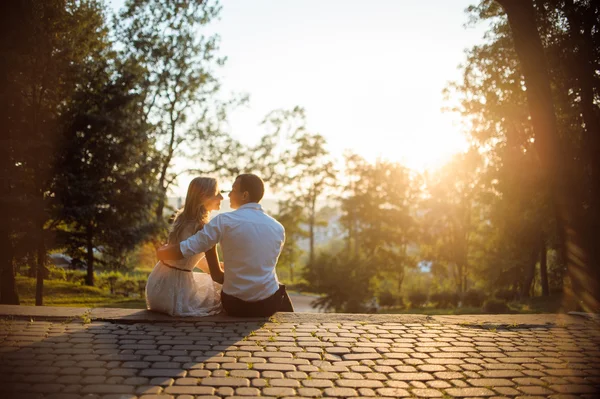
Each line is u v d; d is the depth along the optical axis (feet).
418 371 12.57
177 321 16.53
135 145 64.80
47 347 13.65
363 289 103.45
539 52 36.78
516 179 79.10
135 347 13.80
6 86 44.57
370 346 14.58
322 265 104.63
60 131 53.62
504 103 70.38
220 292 17.63
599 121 46.44
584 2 44.06
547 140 37.19
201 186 17.08
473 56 68.33
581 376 12.41
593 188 43.73
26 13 44.27
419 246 177.99
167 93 108.37
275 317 17.44
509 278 123.54
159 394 10.55
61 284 83.30
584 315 19.65
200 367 12.30
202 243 16.08
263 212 17.29
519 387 11.53
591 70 44.78
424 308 106.52
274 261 17.24
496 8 56.80
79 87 57.41
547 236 89.92
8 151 45.09
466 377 12.19
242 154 124.36
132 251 79.77
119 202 63.62
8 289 47.52
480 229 144.77
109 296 80.59
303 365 12.69
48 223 60.03
